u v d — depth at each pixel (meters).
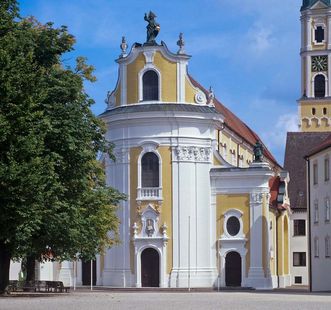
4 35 43.62
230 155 89.44
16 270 76.12
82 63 52.19
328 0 133.12
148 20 79.12
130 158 77.25
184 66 78.12
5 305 38.66
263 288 76.12
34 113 40.44
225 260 77.00
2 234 41.41
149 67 77.81
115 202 57.66
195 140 77.06
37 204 40.53
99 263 78.44
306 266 109.50
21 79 40.34
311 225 81.56
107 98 80.12
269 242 78.62
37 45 47.12
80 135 46.72
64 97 47.22
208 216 77.25
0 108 39.75
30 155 40.44
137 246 76.19
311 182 81.69
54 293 56.53
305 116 132.25
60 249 48.53
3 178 38.97
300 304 43.12
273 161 112.88
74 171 46.56
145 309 36.88
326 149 76.38
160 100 77.38
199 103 78.06
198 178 77.19
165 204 76.38
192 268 75.75
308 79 133.12
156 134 76.69
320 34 133.50
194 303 43.72
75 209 46.81
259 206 76.94
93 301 44.66
